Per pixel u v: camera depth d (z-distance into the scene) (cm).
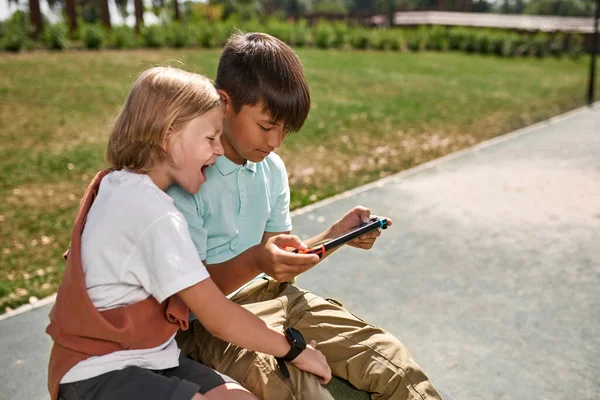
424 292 316
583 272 339
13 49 1427
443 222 426
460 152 660
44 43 1523
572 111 951
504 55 2119
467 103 1060
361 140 762
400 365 179
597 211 445
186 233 145
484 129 833
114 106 903
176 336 187
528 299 307
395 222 427
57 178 575
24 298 329
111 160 157
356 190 514
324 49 2002
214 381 150
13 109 853
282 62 168
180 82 152
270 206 199
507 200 475
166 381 140
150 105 149
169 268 140
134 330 144
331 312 193
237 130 171
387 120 893
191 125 150
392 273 340
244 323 150
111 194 147
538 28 2470
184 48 1723
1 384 238
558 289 318
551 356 256
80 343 141
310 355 166
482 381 238
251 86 164
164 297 141
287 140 747
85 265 144
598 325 281
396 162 651
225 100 169
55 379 142
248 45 171
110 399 137
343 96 1100
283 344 159
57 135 738
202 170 169
